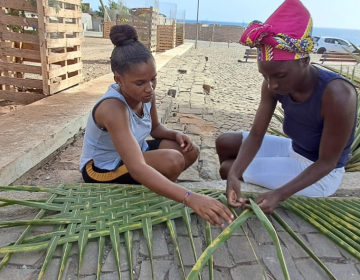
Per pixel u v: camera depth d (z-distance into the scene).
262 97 1.98
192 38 31.59
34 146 2.59
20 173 2.42
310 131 1.86
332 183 2.04
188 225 1.67
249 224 1.83
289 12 1.46
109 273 1.49
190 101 5.27
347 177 2.42
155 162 2.01
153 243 1.66
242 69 11.08
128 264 1.48
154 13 13.84
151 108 2.33
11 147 2.55
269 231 1.33
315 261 1.54
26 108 3.72
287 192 1.72
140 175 1.62
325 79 1.64
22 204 1.76
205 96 6.09
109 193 1.97
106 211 1.80
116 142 1.71
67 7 5.35
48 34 4.70
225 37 31.27
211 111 4.84
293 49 1.44
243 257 1.61
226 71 10.24
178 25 24.19
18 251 1.51
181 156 2.05
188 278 1.17
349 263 1.61
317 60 16.53
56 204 1.85
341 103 1.58
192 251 1.62
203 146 3.39
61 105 3.90
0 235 1.70
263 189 2.14
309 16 1.49
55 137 2.91
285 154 2.26
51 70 4.90
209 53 16.28
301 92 1.70
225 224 1.82
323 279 1.51
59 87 5.16
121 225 1.69
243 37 1.54
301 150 2.06
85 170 2.19
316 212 1.85
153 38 13.93
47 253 1.51
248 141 2.00
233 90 7.26
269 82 1.56
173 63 9.61
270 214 1.88
